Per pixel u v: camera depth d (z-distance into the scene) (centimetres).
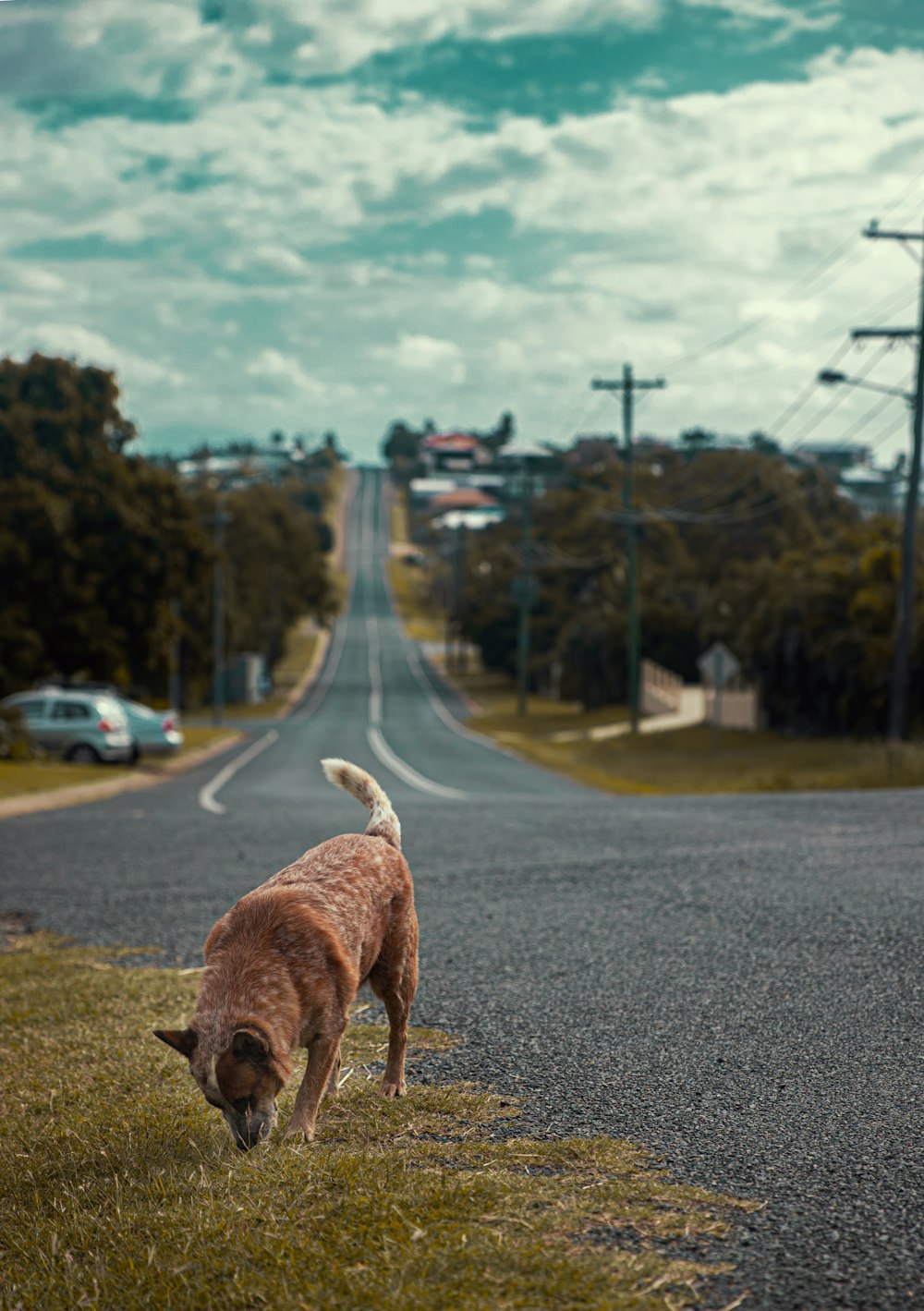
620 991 686
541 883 1056
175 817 1795
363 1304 329
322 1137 472
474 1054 581
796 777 2617
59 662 4041
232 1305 337
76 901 1073
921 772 2308
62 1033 644
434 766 3378
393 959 531
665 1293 331
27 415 4050
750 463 8800
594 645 6988
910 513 3036
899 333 2995
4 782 2244
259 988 441
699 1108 494
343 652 11631
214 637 6412
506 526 14850
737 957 751
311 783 2802
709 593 6956
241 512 9388
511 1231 371
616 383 4944
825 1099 502
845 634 3894
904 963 717
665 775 3197
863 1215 386
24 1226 404
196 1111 508
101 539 3972
